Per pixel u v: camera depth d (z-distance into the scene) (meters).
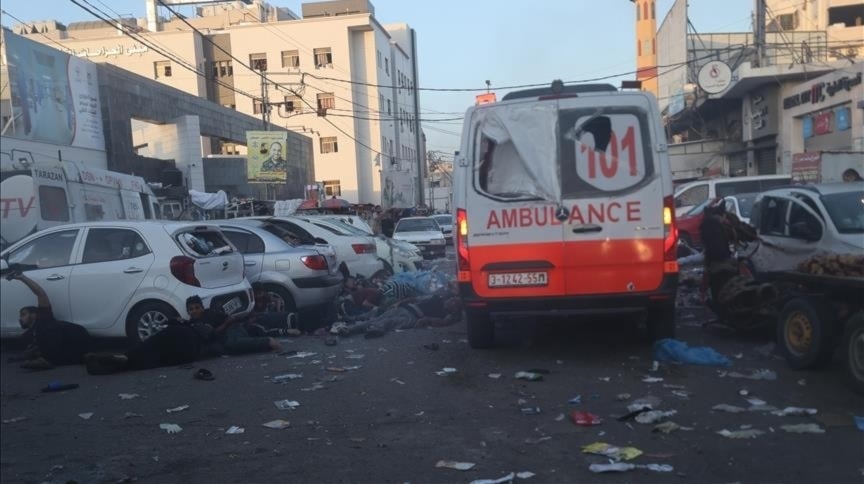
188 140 26.47
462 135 7.85
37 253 9.31
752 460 4.96
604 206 7.48
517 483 4.71
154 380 7.87
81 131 18.39
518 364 7.95
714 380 6.98
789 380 6.92
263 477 4.96
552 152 7.57
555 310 7.62
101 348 9.77
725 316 8.93
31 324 8.74
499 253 7.64
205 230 9.88
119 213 13.85
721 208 9.55
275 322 10.33
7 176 5.19
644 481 4.68
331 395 6.99
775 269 9.32
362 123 57.66
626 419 5.87
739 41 35.09
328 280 11.42
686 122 38.88
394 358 8.55
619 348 8.52
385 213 33.44
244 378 7.83
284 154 30.56
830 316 6.95
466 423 5.97
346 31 55.81
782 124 28.44
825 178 18.78
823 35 31.00
